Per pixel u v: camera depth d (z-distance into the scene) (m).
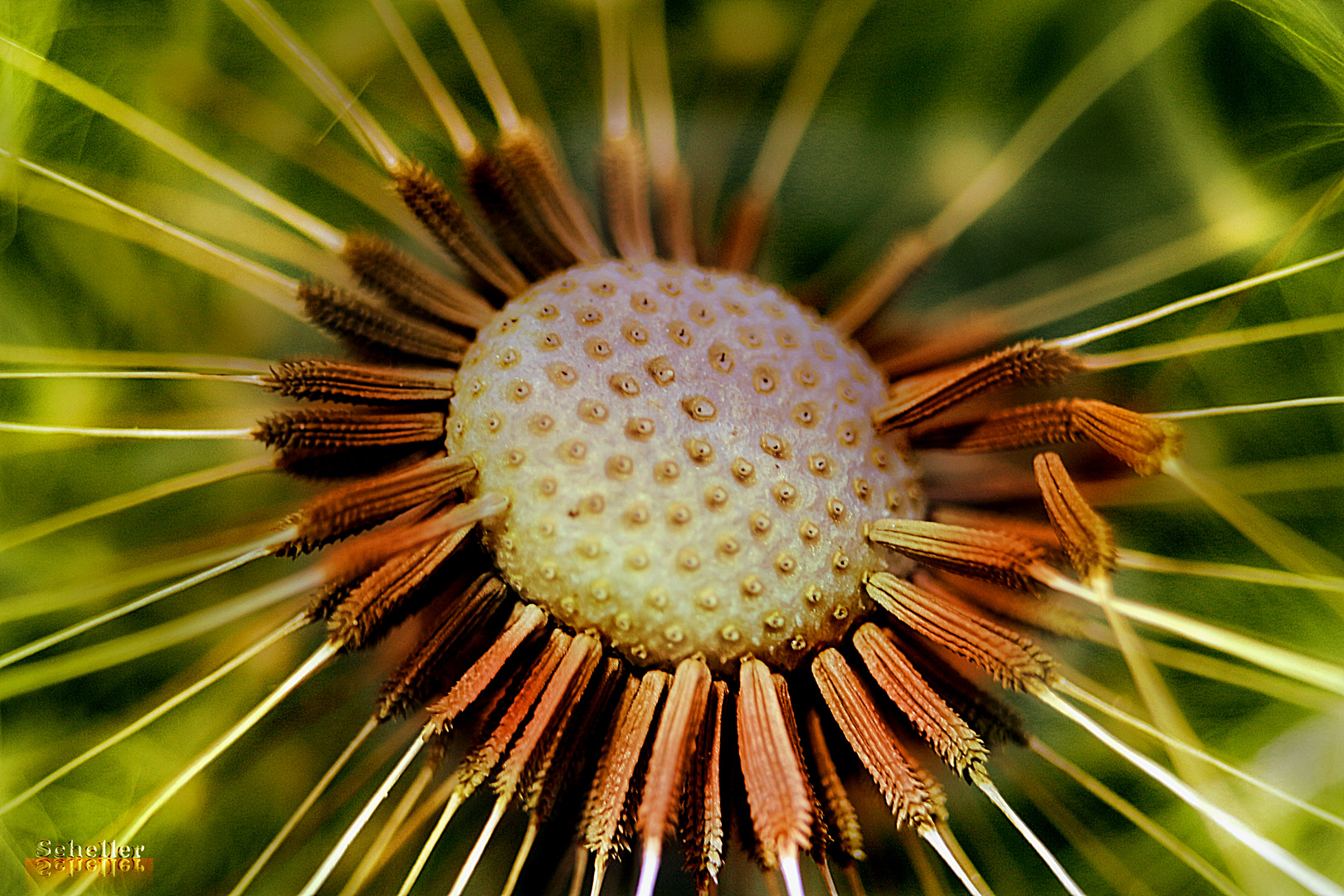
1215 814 0.07
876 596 0.08
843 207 0.09
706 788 0.08
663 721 0.07
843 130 0.09
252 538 0.08
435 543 0.08
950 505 0.08
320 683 0.08
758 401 0.08
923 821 0.08
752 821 0.08
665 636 0.08
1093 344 0.09
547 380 0.08
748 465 0.08
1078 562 0.08
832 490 0.08
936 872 0.08
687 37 0.09
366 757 0.08
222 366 0.08
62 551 0.08
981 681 0.08
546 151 0.08
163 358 0.08
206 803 0.08
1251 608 0.08
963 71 0.09
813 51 0.09
